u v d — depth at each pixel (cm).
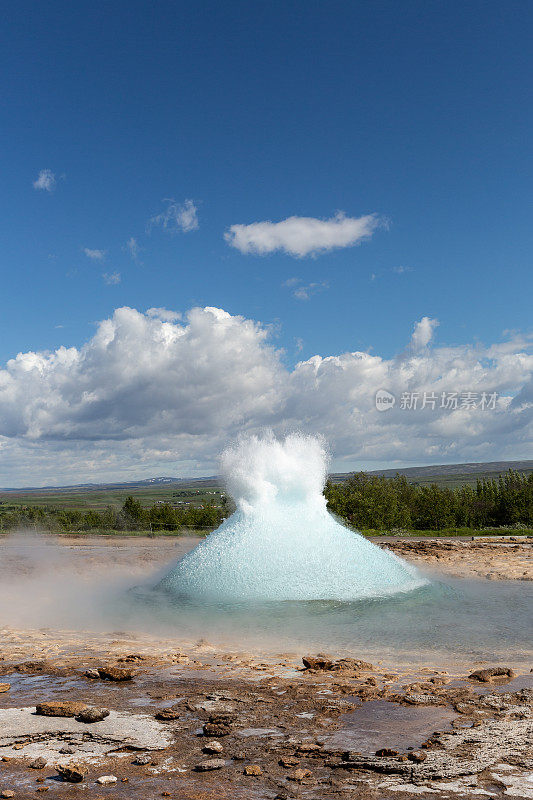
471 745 475
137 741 499
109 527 3950
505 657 799
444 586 1294
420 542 2662
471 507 4359
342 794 400
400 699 600
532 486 4181
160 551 2475
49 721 546
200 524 4053
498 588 1359
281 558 1244
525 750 464
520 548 2341
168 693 631
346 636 927
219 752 472
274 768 445
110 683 673
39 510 4766
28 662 760
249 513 1388
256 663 766
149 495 15600
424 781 416
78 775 426
